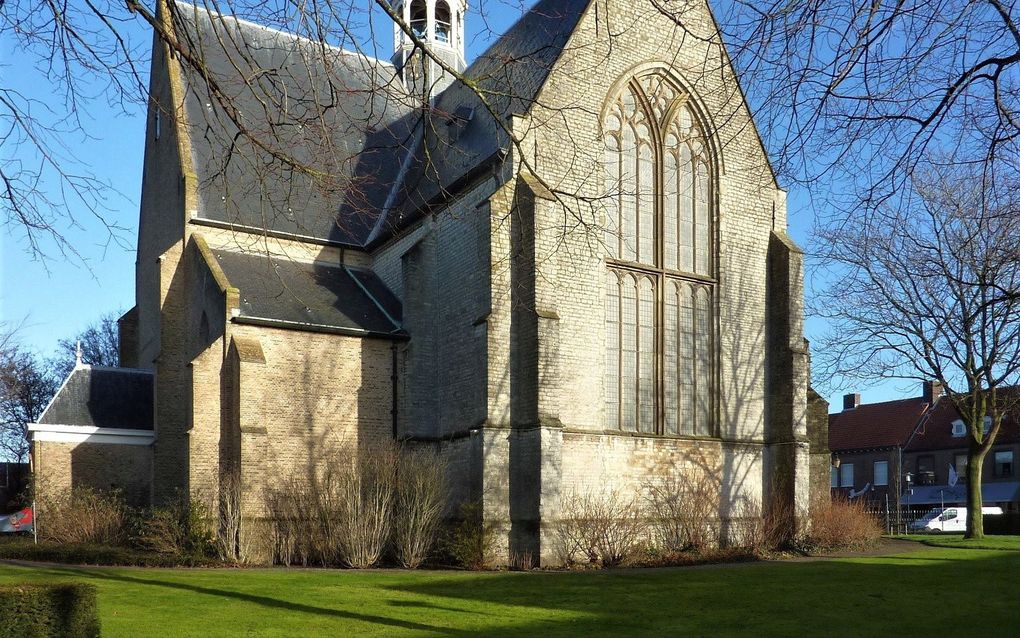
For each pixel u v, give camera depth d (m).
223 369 28.67
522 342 27.42
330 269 34.38
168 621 15.25
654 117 30.92
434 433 30.55
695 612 17.06
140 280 40.06
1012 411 42.31
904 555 28.44
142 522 29.06
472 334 28.55
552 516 26.08
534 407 26.62
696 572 23.28
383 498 25.94
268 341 28.91
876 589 20.00
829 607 17.70
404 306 31.28
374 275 35.12
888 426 70.19
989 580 21.48
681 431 30.45
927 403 68.75
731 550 28.17
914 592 19.59
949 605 17.98
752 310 32.16
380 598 18.16
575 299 28.41
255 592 18.75
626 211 30.20
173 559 25.31
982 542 34.19
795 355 31.52
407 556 25.45
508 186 27.78
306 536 26.44
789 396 31.38
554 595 18.98
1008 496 60.59
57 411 32.84
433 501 26.64
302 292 31.92
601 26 29.41
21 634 11.53
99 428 32.97
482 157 29.47
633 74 30.36
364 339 30.39
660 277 30.59
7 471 53.38
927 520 54.88
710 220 31.91
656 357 30.22
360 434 29.86
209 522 27.00
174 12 9.12
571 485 27.70
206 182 10.62
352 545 25.31
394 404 30.56
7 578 20.81
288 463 28.41
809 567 24.44
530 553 26.03
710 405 31.19
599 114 29.50
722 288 31.53
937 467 65.31
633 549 27.36
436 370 30.89
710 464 30.56
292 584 20.14
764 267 32.59
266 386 28.47
